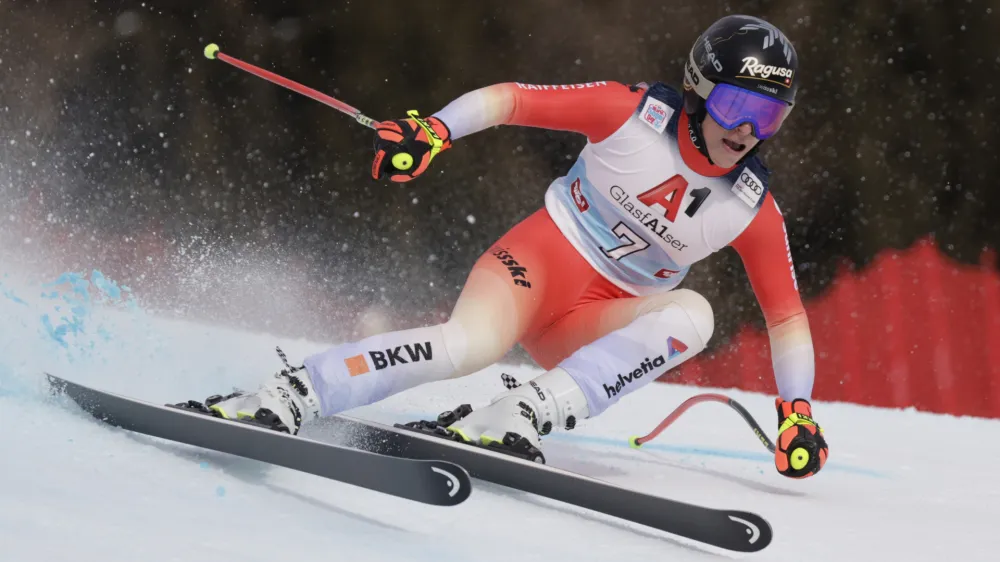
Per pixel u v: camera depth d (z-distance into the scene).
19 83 40.47
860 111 36.75
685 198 10.39
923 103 36.19
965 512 11.00
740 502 10.59
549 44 40.56
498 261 10.96
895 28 36.50
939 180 35.72
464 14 40.62
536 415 10.03
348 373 9.76
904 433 18.19
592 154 10.81
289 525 7.67
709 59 9.73
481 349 10.27
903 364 32.88
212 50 10.53
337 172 40.44
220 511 7.78
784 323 10.71
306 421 10.23
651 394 21.06
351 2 41.00
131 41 41.28
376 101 41.25
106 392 10.30
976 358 32.50
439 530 8.04
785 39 9.82
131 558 6.35
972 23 35.59
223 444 9.23
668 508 8.30
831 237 36.34
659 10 39.38
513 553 7.65
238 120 41.16
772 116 9.64
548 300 11.27
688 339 10.73
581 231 11.26
